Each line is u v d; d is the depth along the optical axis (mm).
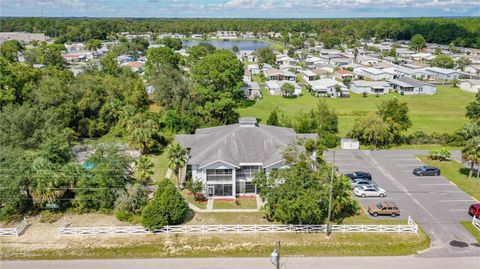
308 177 39062
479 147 49719
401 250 35906
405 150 64312
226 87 93125
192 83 89625
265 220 41188
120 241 37281
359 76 138750
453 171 55125
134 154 59875
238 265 33625
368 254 35344
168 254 35281
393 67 149500
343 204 39906
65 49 191625
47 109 64000
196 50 150125
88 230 38344
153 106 85250
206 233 38719
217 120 75375
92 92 72750
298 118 70312
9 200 39875
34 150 47656
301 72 150375
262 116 85438
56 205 42094
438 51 197125
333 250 35969
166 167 55594
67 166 42094
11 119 53312
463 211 43469
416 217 42062
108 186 42062
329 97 108812
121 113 70188
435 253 35438
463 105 99500
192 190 45531
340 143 66688
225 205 44750
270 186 39875
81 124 69938
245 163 46312
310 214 37125
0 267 33062
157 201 38781
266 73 138000
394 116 66938
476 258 34625
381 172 54750
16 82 72750
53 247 36188
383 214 42219
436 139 67375
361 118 68062
